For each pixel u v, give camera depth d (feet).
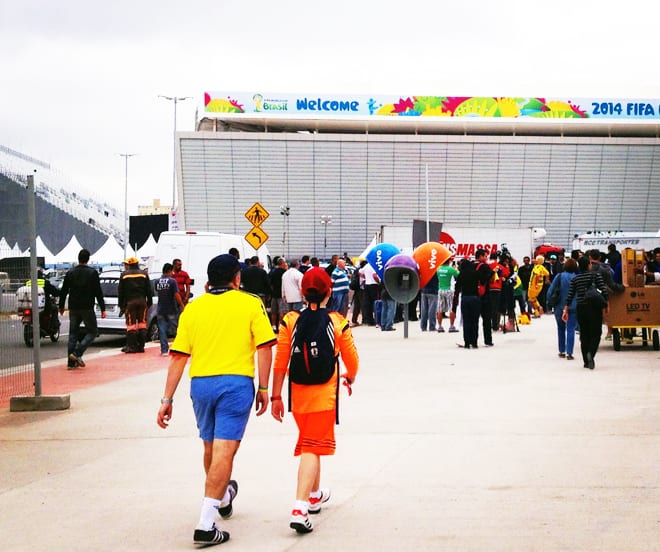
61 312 61.11
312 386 21.53
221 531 20.30
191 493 25.05
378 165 378.73
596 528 20.61
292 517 20.58
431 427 34.40
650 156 385.09
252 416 37.96
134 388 49.52
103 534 21.11
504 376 50.78
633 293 64.80
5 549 19.99
